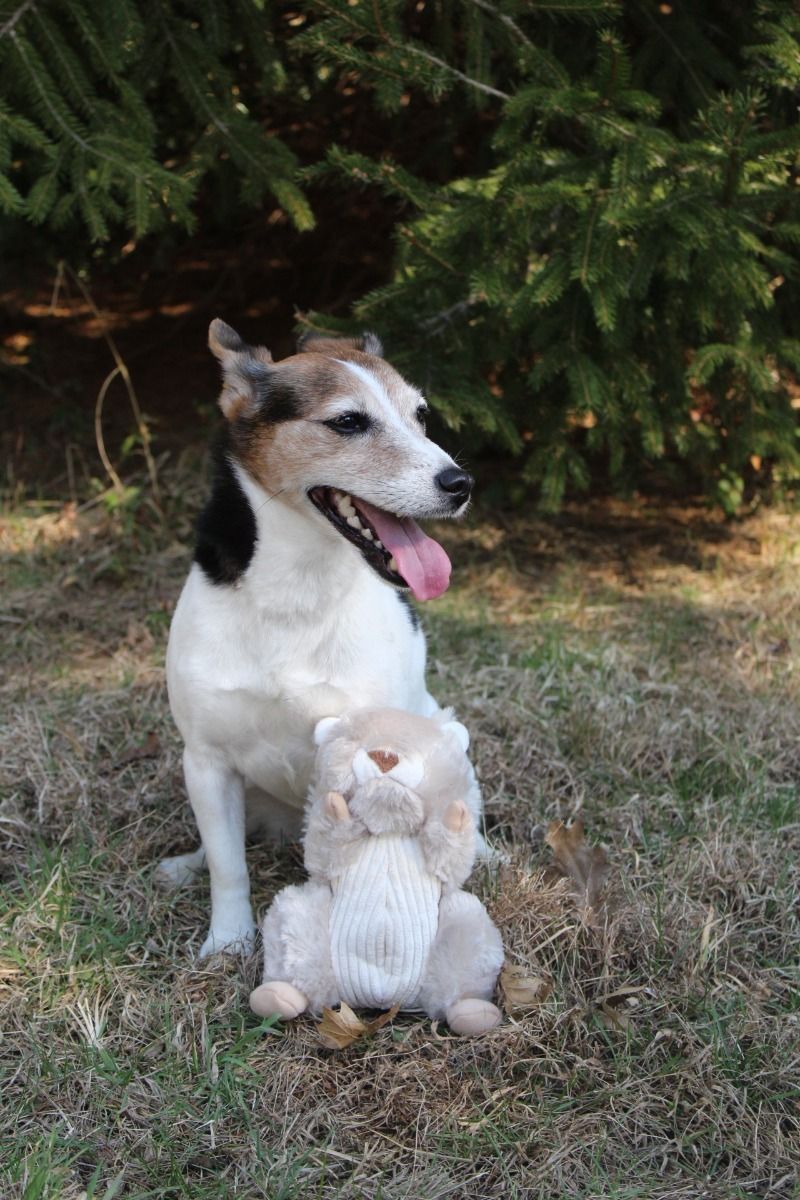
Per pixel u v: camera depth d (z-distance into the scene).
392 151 2.63
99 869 1.67
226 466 1.55
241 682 1.54
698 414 2.38
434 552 1.53
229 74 2.12
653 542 2.43
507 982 1.50
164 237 2.76
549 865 1.65
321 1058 1.46
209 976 1.53
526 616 2.19
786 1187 1.38
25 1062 1.45
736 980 1.53
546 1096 1.44
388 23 1.92
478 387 2.13
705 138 1.97
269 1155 1.38
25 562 2.27
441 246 2.01
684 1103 1.43
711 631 2.13
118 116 2.03
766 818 1.74
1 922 1.58
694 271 2.00
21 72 1.98
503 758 1.83
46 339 3.07
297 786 1.60
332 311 2.91
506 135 1.97
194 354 3.05
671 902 1.61
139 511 2.37
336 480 1.52
